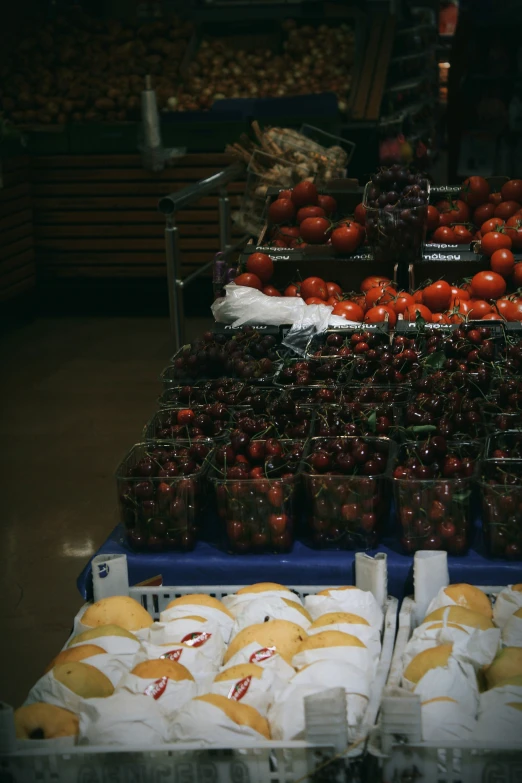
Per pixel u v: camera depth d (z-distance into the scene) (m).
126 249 7.34
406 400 2.54
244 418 2.36
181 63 7.84
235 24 8.37
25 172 7.19
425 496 2.11
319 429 2.37
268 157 5.38
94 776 1.47
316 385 2.67
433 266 3.70
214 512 2.38
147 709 1.54
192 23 8.20
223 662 1.78
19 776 1.47
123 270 7.40
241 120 6.90
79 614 1.99
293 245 4.06
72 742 1.55
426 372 2.67
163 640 1.81
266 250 3.91
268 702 1.60
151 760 1.46
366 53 7.87
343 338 3.07
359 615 1.88
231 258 7.06
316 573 2.14
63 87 7.38
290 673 1.68
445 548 2.14
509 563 2.12
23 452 4.74
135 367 6.06
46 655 3.05
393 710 1.42
